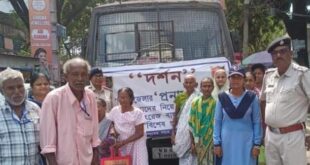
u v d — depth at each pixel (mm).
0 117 4090
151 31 7973
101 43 8000
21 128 4160
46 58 12734
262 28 24578
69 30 28469
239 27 23047
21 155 4133
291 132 5340
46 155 4359
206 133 6387
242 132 5891
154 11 7984
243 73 6016
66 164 4379
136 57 7930
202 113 6406
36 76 5344
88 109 4508
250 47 25969
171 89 7031
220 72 6562
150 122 7043
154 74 7035
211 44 7953
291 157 5363
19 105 4199
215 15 8000
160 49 7926
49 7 12773
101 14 8039
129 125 6355
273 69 5609
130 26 7996
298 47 21266
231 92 5961
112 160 5918
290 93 5293
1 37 31844
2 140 4074
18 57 14680
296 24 22156
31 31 12727
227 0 22438
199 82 6992
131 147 6371
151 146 7293
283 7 22562
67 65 4438
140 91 7043
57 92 4426
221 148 5980
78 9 25312
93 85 6957
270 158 5574
